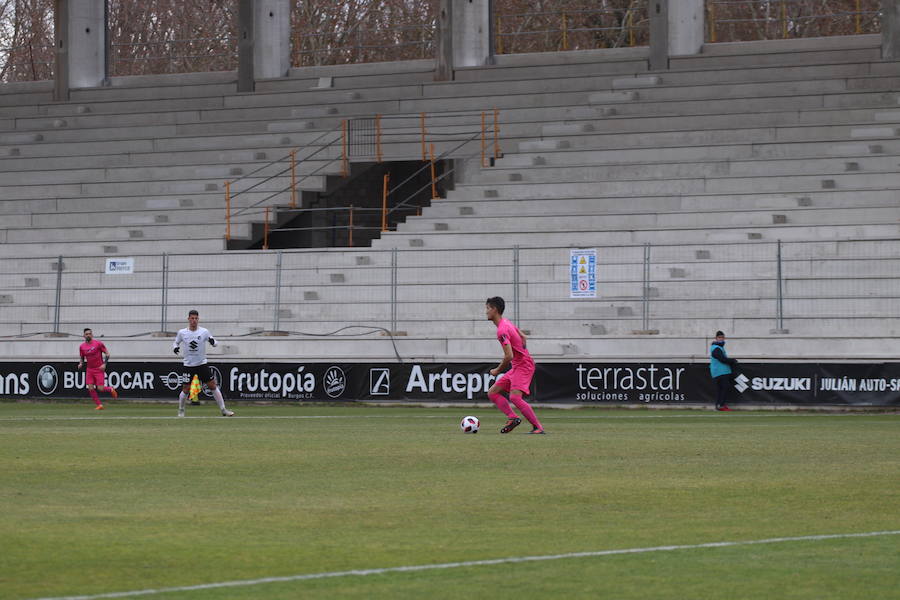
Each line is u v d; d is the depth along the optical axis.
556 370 107.50
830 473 50.69
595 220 130.25
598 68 157.75
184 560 31.14
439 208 137.88
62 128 170.50
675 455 58.69
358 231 155.62
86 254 141.25
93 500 42.16
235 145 159.75
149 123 169.25
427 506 40.88
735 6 196.75
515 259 118.06
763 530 36.12
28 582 28.22
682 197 130.00
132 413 98.38
